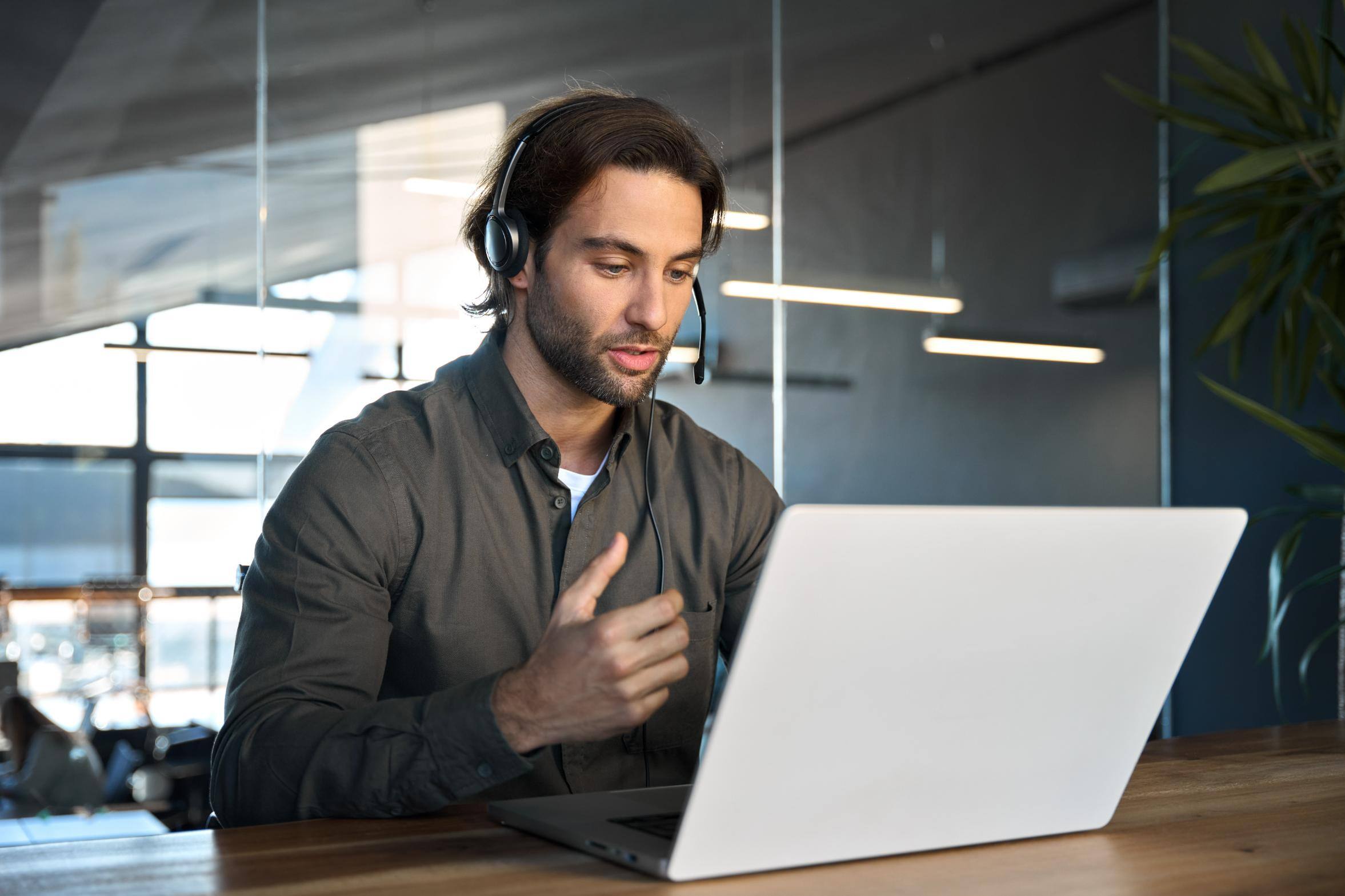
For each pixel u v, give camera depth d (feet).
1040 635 2.57
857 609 2.31
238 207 9.49
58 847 2.65
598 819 2.81
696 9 11.16
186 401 9.27
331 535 3.76
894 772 2.53
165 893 2.30
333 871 2.47
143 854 2.60
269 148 9.61
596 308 3.92
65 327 8.93
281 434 9.55
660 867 2.40
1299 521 8.79
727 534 4.59
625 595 4.31
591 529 4.29
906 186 11.85
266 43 9.63
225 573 9.37
